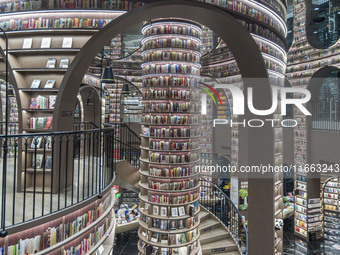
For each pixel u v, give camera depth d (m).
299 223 11.04
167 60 6.59
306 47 10.59
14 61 4.63
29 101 4.56
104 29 4.39
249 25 5.68
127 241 10.13
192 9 4.46
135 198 12.45
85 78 8.85
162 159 6.73
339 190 13.05
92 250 3.50
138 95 15.71
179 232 6.51
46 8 4.95
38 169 4.14
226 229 8.23
